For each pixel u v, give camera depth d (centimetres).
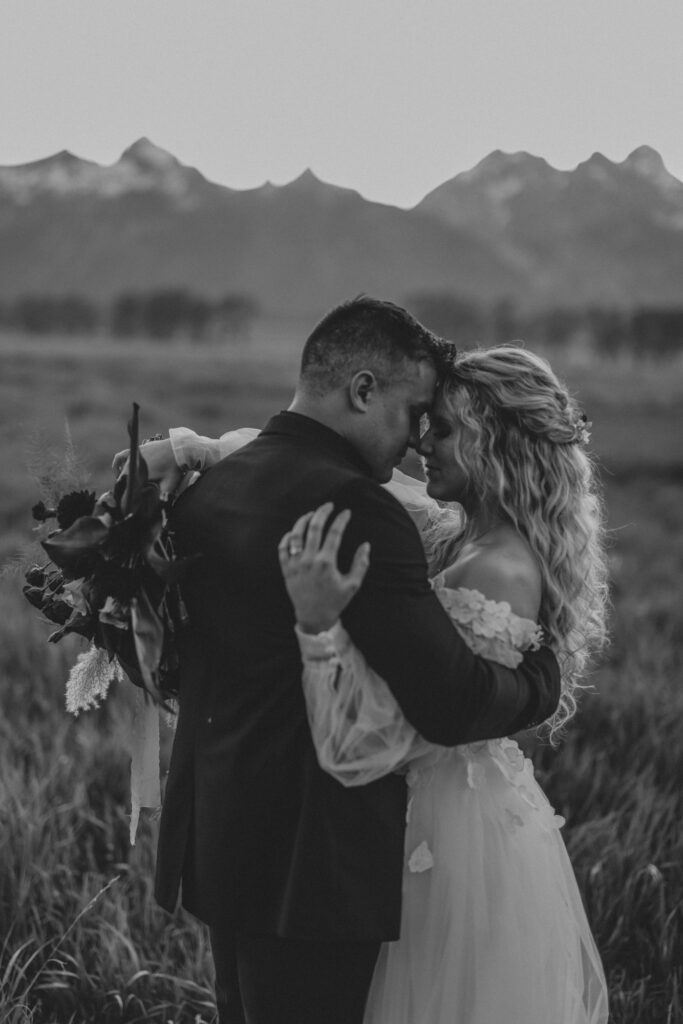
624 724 552
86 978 309
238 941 220
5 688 577
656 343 16975
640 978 336
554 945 233
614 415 5606
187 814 226
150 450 253
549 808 256
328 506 194
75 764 469
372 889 207
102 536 214
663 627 847
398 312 225
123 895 358
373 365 220
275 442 221
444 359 238
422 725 201
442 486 252
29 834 362
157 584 218
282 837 212
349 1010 213
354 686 199
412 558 201
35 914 329
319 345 222
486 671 204
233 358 13012
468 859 227
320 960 210
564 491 244
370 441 224
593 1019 252
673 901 362
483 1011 221
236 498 217
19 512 1295
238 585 212
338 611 193
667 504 2025
